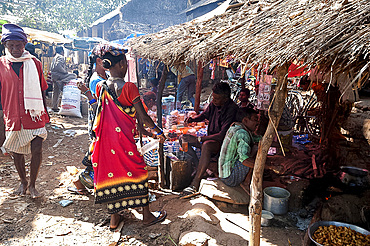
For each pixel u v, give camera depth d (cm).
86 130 831
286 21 227
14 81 381
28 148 406
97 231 347
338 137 470
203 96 1187
